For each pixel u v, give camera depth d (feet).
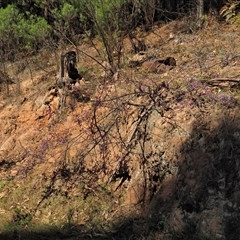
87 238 18.66
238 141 17.70
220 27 32.04
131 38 30.94
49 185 22.02
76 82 25.90
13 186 23.26
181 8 37.73
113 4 28.99
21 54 36.27
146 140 20.24
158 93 20.93
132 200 19.51
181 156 18.74
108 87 23.66
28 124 26.89
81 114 23.81
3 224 20.53
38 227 20.08
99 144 21.57
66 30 34.45
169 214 17.90
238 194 16.85
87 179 21.25
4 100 30.37
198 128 18.81
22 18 36.32
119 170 20.51
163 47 30.94
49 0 33.42
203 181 17.71
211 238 16.61
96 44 33.88
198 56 25.68
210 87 20.29
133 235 18.20
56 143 23.61
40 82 31.14
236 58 22.86
